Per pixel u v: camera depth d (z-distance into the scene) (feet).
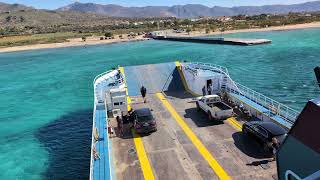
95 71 288.30
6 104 183.11
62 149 108.99
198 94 105.19
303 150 38.29
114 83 105.29
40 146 113.09
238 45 393.50
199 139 71.05
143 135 75.05
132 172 58.34
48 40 650.02
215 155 63.00
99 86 103.60
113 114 86.94
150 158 63.41
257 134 65.46
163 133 75.66
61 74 282.97
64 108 165.58
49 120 145.28
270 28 641.81
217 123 79.71
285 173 41.60
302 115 38.42
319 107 36.37
